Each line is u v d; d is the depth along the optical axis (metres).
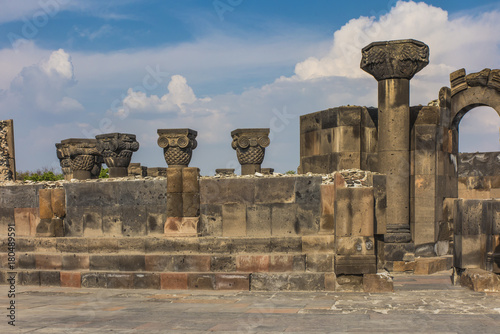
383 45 10.95
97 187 10.05
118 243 9.63
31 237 10.24
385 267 10.84
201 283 8.89
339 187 8.63
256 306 7.18
